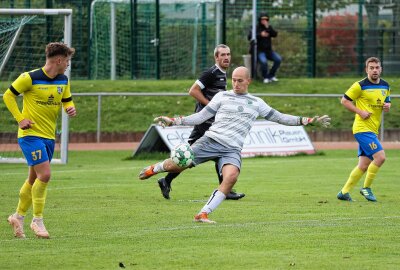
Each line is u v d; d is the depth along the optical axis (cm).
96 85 7175
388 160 5066
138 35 7750
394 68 8081
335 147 6056
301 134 5466
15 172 4347
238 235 2452
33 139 2416
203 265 2039
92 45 7862
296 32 7962
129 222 2706
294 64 7994
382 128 6309
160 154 5184
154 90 7169
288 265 2038
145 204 3144
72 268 2014
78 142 6369
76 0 7706
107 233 2494
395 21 8062
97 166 4688
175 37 7925
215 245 2294
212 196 2706
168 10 7956
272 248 2252
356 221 2731
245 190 3616
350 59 8125
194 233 2484
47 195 3394
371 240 2372
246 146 5281
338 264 2050
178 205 3120
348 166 4691
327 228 2580
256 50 7388
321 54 8119
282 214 2894
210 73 3344
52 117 2452
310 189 3662
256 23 7494
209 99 3359
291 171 4428
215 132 2742
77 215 2856
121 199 3291
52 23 5991
